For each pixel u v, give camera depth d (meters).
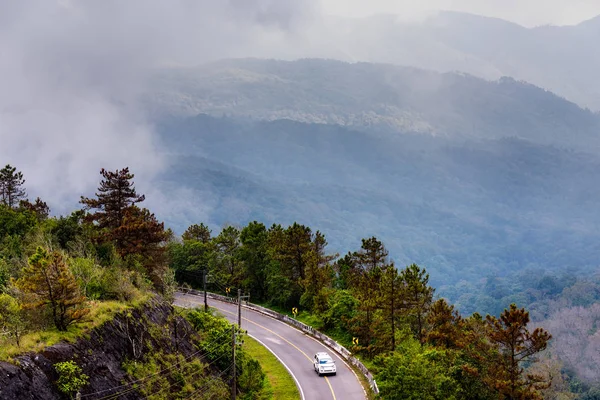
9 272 45.94
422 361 44.84
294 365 62.19
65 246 58.66
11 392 29.19
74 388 33.03
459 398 43.59
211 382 47.28
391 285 60.31
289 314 85.94
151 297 50.88
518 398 41.72
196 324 55.91
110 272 49.62
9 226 58.22
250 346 69.00
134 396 37.97
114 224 64.75
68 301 36.69
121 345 40.53
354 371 59.66
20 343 32.84
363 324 64.94
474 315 50.84
